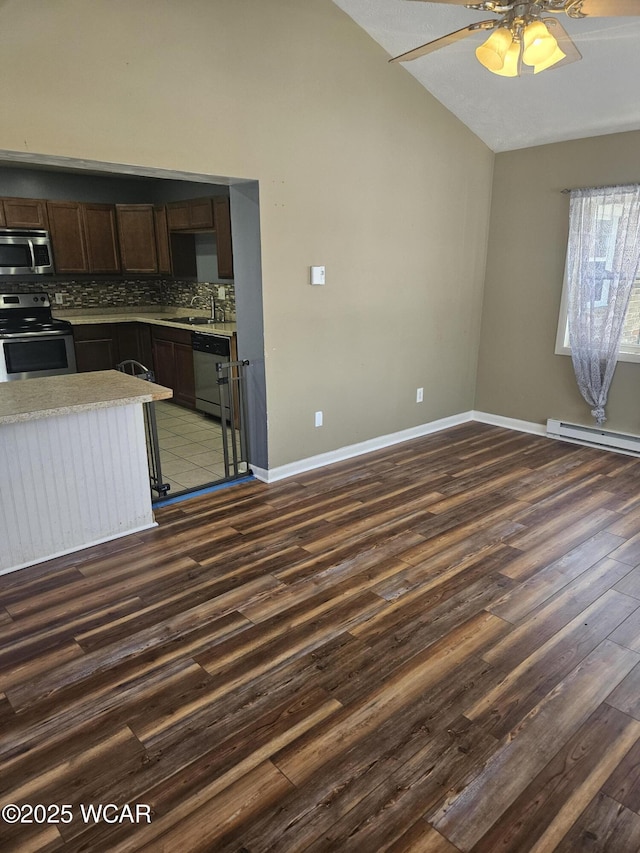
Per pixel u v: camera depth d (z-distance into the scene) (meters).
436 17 3.52
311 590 2.70
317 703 2.01
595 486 3.93
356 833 1.54
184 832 1.55
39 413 2.62
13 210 5.71
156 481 3.76
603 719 1.93
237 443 4.87
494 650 2.27
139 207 6.25
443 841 1.52
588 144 4.44
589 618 2.47
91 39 2.71
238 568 2.90
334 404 4.36
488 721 1.92
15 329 5.65
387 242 4.38
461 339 5.31
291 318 3.90
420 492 3.85
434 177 4.59
